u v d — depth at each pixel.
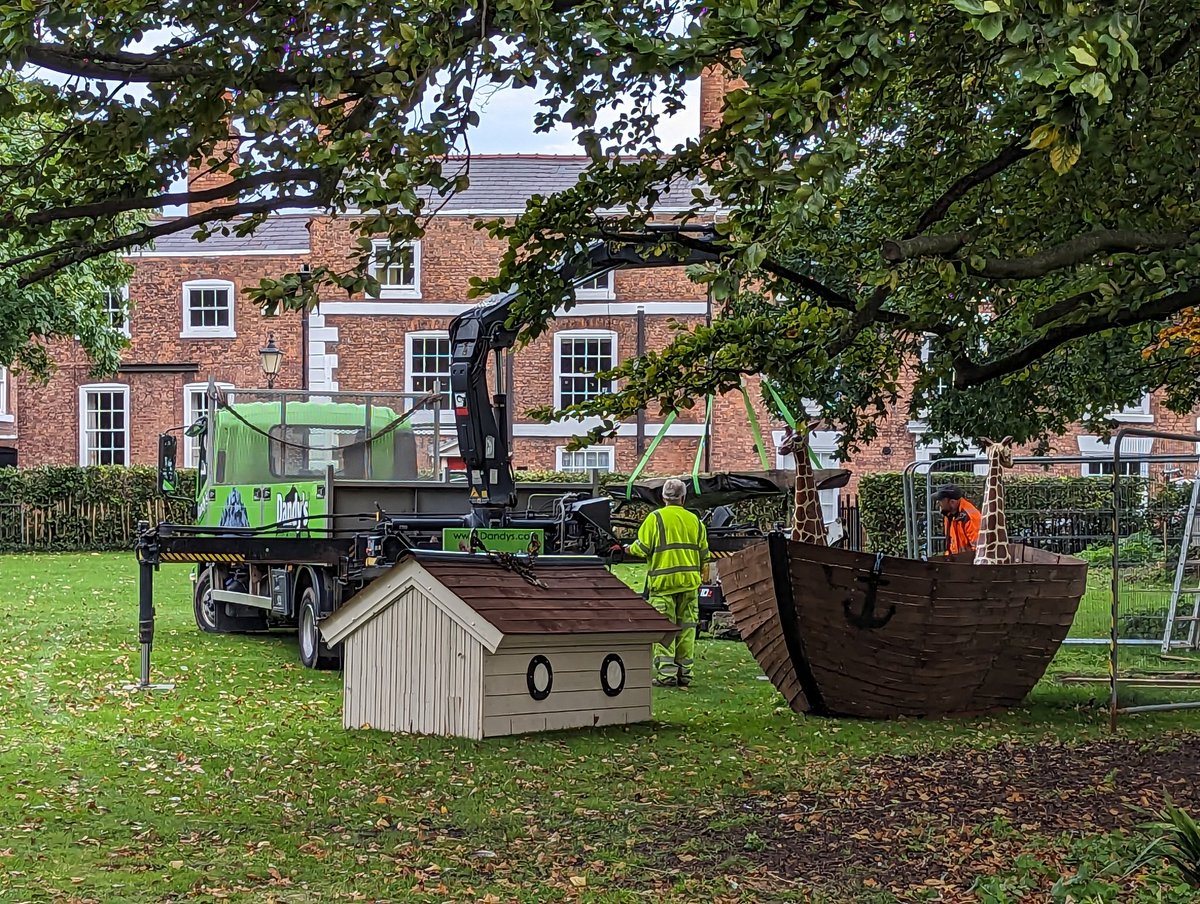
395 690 10.41
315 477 16.88
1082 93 5.26
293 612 15.01
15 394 37.56
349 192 6.46
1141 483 13.87
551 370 33.66
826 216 6.28
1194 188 8.22
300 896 5.96
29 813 7.39
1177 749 9.38
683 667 13.17
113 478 33.75
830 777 8.55
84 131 7.03
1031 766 8.87
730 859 6.64
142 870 6.30
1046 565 11.17
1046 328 9.16
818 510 11.54
